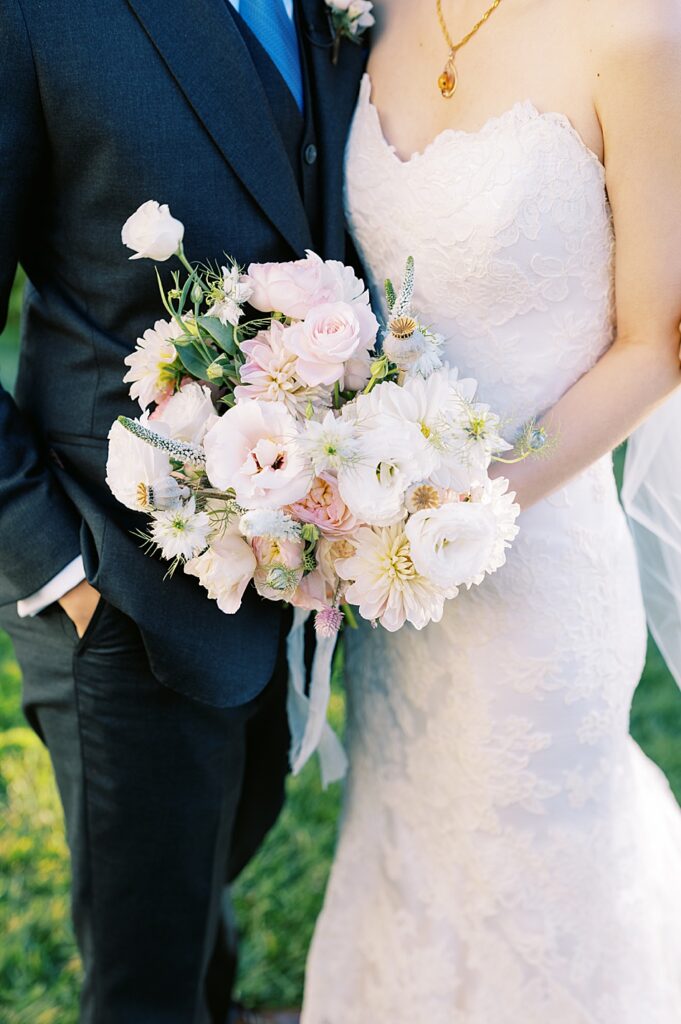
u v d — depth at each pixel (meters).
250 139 1.71
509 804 1.98
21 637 1.95
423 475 1.43
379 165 1.85
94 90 1.63
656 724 3.26
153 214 1.52
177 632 1.78
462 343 1.83
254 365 1.55
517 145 1.69
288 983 2.52
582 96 1.66
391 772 2.15
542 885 1.99
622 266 1.73
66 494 1.84
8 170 1.65
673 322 1.73
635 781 2.09
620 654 1.99
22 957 2.50
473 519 1.42
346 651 2.25
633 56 1.59
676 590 2.11
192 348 1.59
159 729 1.90
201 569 1.58
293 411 1.52
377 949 2.18
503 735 1.95
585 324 1.79
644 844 2.07
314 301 1.54
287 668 2.13
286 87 1.79
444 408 1.49
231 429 1.47
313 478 1.45
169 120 1.67
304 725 2.17
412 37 1.86
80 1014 2.13
